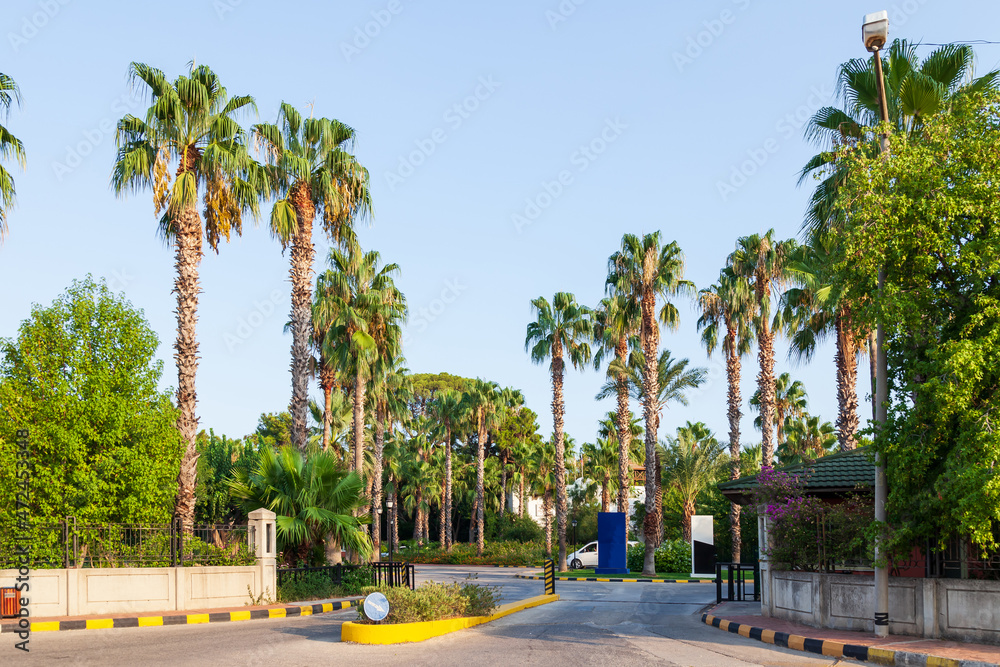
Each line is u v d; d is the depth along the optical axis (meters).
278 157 27.39
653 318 38.31
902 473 12.51
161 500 18.58
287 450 22.47
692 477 48.06
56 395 17.77
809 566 15.84
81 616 15.82
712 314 40.03
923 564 13.92
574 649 12.05
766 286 36.28
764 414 36.06
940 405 11.61
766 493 16.94
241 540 19.84
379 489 47.19
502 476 71.19
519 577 37.09
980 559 12.53
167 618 15.96
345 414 49.84
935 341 12.45
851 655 11.78
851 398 27.91
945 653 10.99
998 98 12.60
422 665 10.41
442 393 65.31
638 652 11.85
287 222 27.39
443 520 63.19
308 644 12.45
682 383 45.62
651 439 38.34
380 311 37.34
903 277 12.95
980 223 12.12
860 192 12.94
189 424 21.53
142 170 22.36
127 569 16.75
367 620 13.41
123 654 11.37
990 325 11.84
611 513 38.97
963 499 11.05
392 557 55.56
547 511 49.94
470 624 15.18
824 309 26.42
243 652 11.55
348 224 30.39
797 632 13.62
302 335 27.62
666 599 23.64
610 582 33.38
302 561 22.06
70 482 17.73
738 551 39.16
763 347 36.50
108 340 18.64
